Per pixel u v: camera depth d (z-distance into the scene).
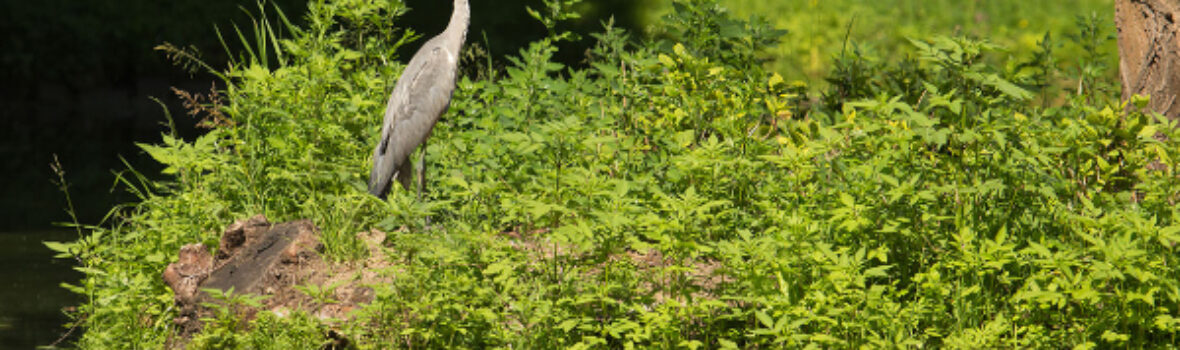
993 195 9.52
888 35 32.28
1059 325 8.85
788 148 9.45
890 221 8.73
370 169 12.24
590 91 13.06
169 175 20.66
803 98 13.62
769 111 12.24
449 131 12.95
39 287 13.66
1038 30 32.03
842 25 32.59
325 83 12.16
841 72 14.33
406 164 11.88
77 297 13.20
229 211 11.38
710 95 11.78
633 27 32.62
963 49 9.12
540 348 8.45
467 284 8.55
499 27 33.81
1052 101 16.59
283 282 9.95
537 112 12.81
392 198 10.69
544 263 8.99
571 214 9.08
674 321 8.39
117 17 34.31
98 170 21.89
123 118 30.53
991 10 33.31
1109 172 9.36
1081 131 9.59
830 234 9.35
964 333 8.30
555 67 13.09
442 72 12.00
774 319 8.72
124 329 10.40
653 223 8.50
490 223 9.95
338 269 10.08
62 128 28.31
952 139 9.25
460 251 8.93
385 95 13.23
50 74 33.22
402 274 8.83
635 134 12.17
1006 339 8.37
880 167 9.13
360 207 10.73
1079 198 9.55
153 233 11.41
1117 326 8.59
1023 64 14.88
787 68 30.28
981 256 8.36
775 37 13.66
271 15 34.38
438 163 12.84
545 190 9.33
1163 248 8.77
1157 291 8.32
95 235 11.20
